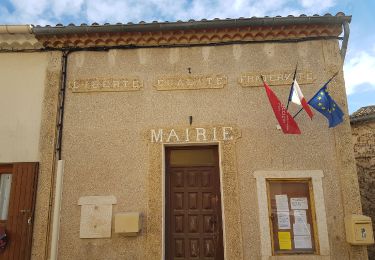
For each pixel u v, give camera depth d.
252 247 4.84
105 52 5.68
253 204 4.98
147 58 5.63
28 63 5.69
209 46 5.62
